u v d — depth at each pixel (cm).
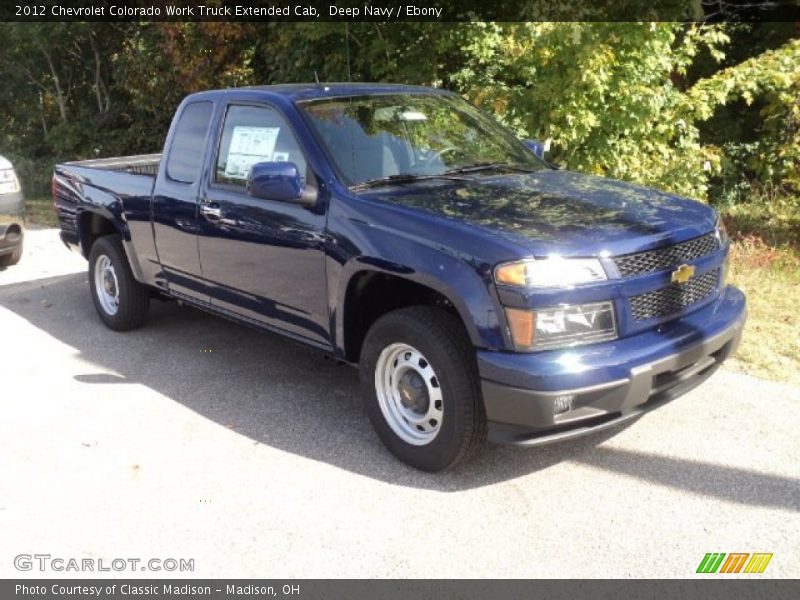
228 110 531
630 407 380
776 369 530
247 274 509
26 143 1748
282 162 449
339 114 491
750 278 700
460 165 497
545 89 810
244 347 623
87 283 841
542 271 363
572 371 360
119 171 647
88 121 1644
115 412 507
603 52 793
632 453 432
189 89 1252
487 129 551
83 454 450
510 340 366
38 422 493
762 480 401
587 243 376
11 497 406
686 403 489
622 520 371
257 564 348
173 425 486
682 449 434
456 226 390
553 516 376
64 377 569
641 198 450
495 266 366
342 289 436
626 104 827
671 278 395
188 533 372
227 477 421
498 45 958
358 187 449
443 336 390
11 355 619
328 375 562
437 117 530
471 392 388
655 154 880
